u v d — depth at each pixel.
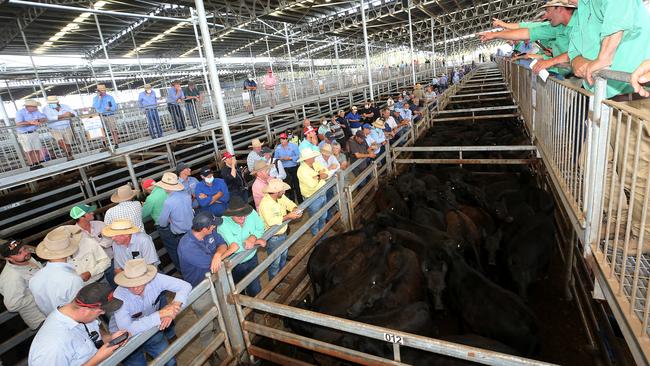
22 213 9.96
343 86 27.25
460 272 4.59
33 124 8.80
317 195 5.30
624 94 2.49
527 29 4.24
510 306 4.07
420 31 39.41
